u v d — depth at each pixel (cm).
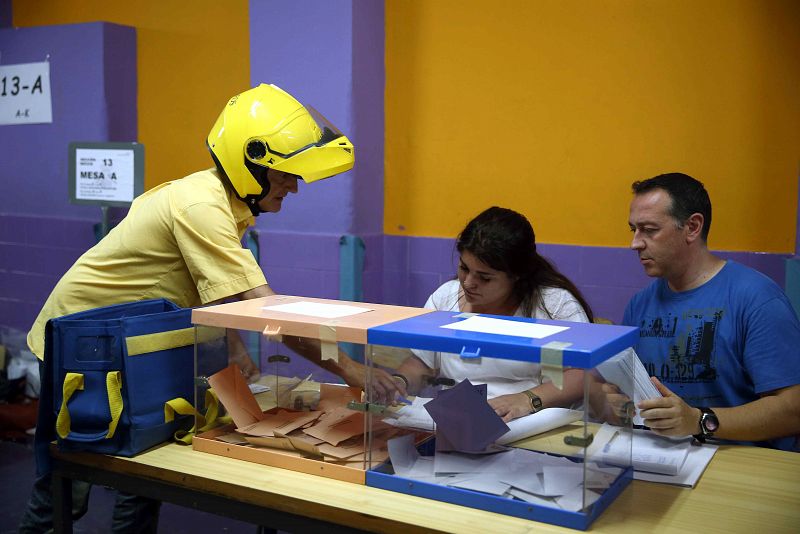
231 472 164
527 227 203
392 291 395
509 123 361
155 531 246
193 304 224
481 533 137
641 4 330
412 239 388
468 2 365
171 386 181
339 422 168
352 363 162
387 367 156
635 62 334
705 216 208
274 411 178
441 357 152
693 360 210
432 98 378
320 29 368
